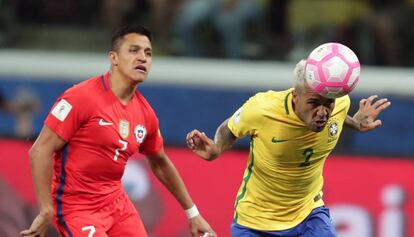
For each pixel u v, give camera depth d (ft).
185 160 115.85
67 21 135.23
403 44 135.85
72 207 79.25
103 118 77.87
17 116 124.57
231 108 126.93
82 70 126.82
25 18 134.62
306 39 134.92
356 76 71.82
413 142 125.08
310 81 71.77
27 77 125.29
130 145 79.56
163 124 125.90
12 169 115.03
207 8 132.67
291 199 79.30
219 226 114.73
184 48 132.77
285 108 74.49
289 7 135.23
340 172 116.98
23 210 113.60
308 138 75.46
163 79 126.21
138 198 112.47
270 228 80.02
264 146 76.59
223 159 115.85
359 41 135.54
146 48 78.74
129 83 78.64
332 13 135.85
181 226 112.98
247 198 80.38
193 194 115.03
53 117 77.20
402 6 137.90
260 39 133.90
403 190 117.19
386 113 125.80
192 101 126.21
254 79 127.54
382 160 118.01
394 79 128.98
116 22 134.31
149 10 134.62
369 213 116.47
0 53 129.70
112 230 80.89
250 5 133.80
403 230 116.26
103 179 79.61
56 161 79.36
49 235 106.42
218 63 131.03
